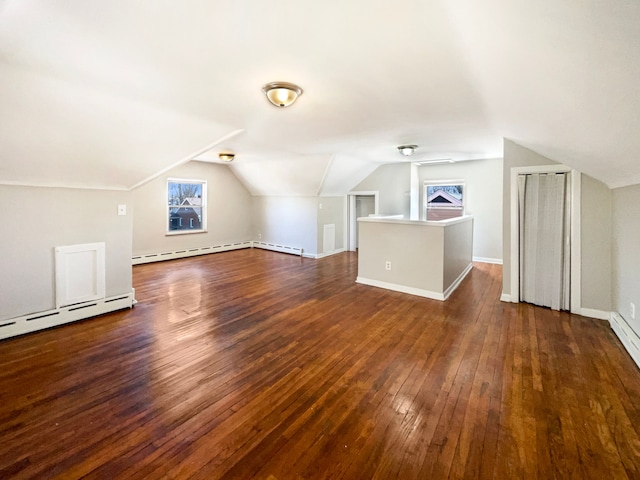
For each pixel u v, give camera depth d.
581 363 2.49
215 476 1.45
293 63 1.83
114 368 2.39
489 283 4.84
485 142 4.31
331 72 1.96
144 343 2.81
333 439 1.69
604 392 2.11
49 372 2.33
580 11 0.91
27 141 2.50
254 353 2.64
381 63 1.82
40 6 1.27
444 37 1.49
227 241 7.66
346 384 2.20
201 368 2.40
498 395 2.08
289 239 7.42
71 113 2.40
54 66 1.86
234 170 7.41
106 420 1.82
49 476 1.44
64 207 3.21
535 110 2.13
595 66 1.18
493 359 2.56
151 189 6.17
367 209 8.01
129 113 2.62
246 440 1.68
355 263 6.38
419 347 2.76
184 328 3.15
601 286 3.42
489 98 2.32
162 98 2.42
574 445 1.65
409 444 1.66
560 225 3.62
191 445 1.64
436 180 6.79
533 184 3.78
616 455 1.58
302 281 4.98
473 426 1.79
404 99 2.48
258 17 1.36
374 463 1.54
